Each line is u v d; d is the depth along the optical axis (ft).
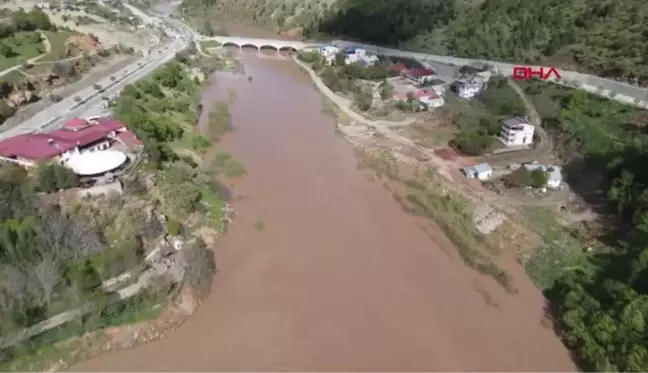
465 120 381.19
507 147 340.39
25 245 197.67
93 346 184.75
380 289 221.25
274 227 259.60
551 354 191.52
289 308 209.97
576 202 282.36
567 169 311.68
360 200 286.25
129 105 334.44
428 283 225.56
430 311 210.38
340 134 368.48
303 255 240.32
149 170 271.28
